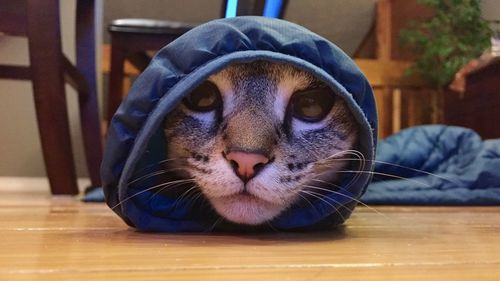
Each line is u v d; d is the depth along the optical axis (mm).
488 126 515
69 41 522
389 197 361
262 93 183
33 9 357
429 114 618
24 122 520
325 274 111
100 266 116
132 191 187
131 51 434
